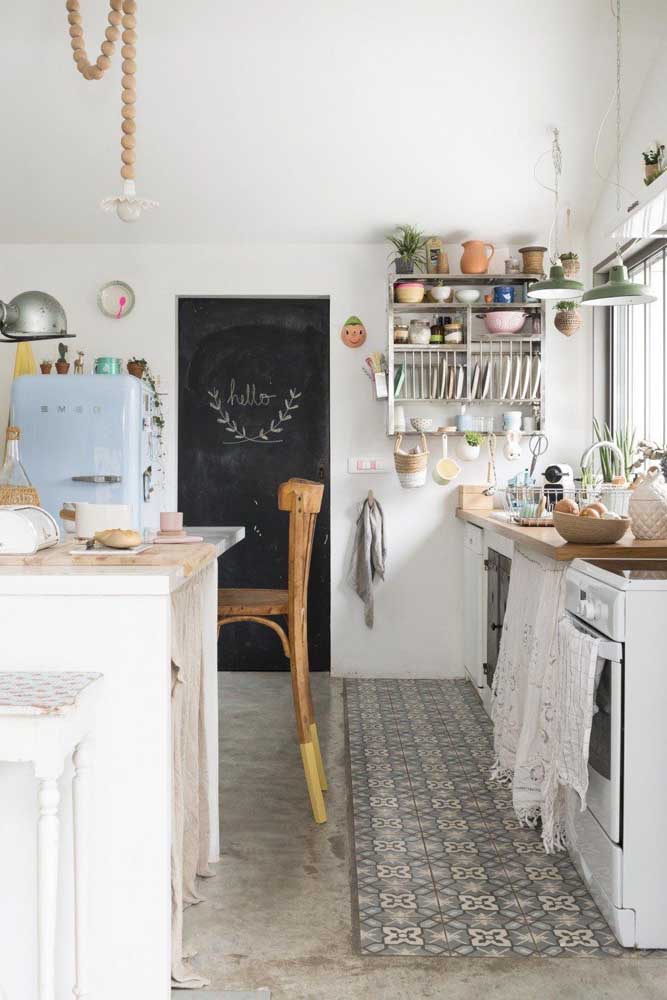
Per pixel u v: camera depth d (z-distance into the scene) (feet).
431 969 7.15
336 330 16.78
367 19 12.53
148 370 16.61
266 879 8.77
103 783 5.88
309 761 10.21
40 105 13.88
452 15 12.47
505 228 16.37
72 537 7.97
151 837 5.88
